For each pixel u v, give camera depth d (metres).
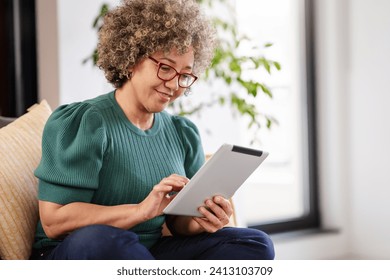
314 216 4.01
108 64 1.57
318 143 4.00
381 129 3.68
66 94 2.65
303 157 4.04
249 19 3.67
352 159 3.88
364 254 3.84
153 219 1.59
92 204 1.42
